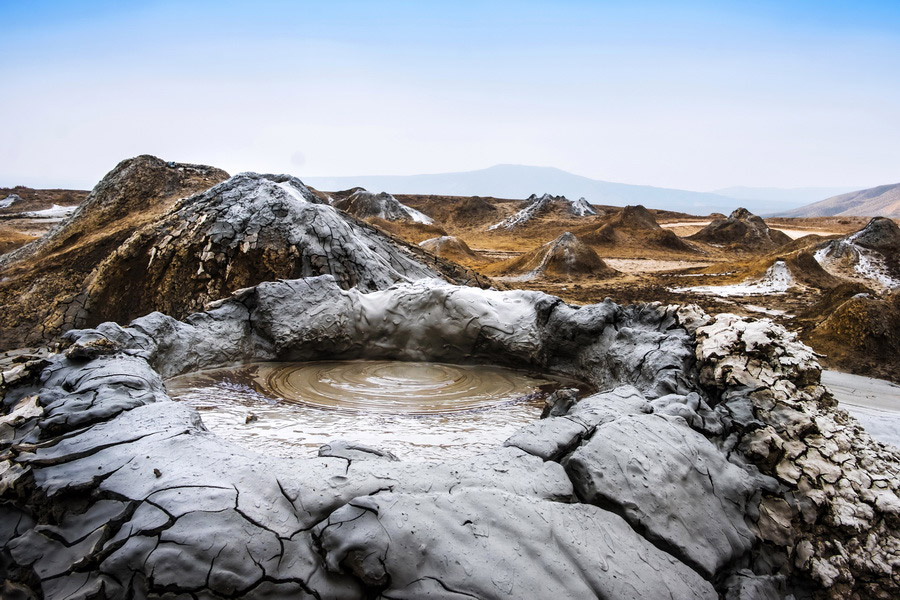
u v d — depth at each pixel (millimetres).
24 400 3387
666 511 2936
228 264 10133
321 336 6270
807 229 51062
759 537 3199
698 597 2623
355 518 2447
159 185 14227
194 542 2342
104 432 3004
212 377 5559
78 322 9867
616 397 3904
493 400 5285
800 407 3838
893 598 3070
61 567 2398
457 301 6379
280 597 2291
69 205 43500
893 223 23859
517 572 2375
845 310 10508
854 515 3283
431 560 2352
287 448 3887
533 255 25594
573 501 2904
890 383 8656
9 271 11492
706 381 4258
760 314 14688
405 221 39625
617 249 34906
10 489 2645
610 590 2443
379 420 4652
